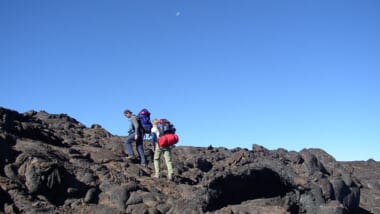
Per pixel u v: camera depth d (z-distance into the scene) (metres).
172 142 17.03
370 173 24.45
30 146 15.09
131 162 18.06
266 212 15.17
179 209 14.52
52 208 12.96
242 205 15.79
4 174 13.31
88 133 21.58
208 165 20.72
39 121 20.20
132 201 14.29
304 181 16.02
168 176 17.12
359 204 20.75
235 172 15.88
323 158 21.48
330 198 16.34
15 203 12.57
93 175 15.06
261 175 16.59
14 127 16.16
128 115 18.31
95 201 14.12
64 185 13.84
